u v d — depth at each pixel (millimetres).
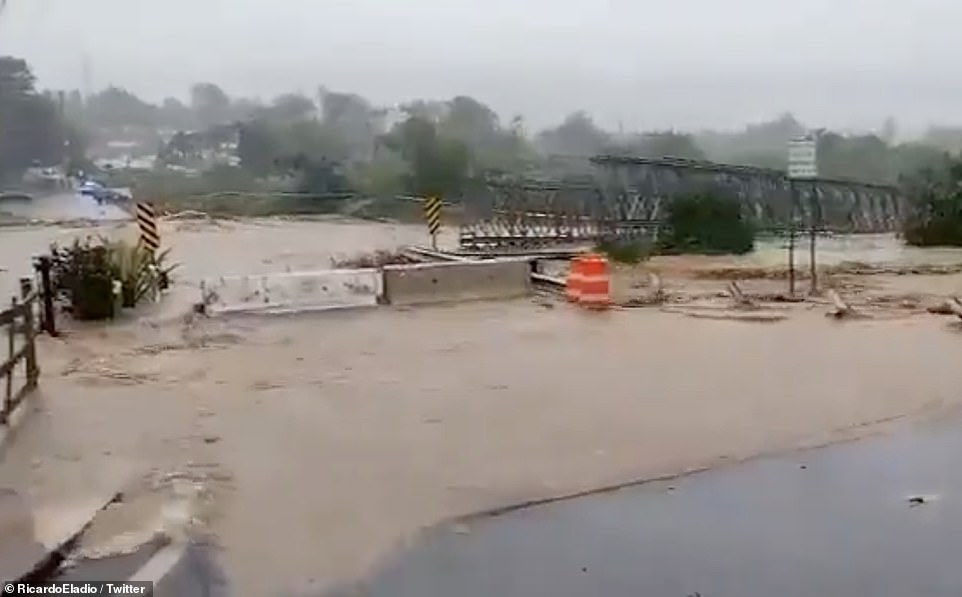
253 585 5719
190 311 16453
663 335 14219
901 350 12852
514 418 9594
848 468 7883
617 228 27031
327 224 37250
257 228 35500
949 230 27703
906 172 33844
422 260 23375
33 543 6195
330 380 11359
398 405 10148
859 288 18875
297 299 17031
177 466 8039
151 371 11883
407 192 41656
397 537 6488
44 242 28250
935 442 8594
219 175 46656
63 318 15703
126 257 17375
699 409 9898
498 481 7664
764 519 6762
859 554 6148
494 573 5906
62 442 8727
